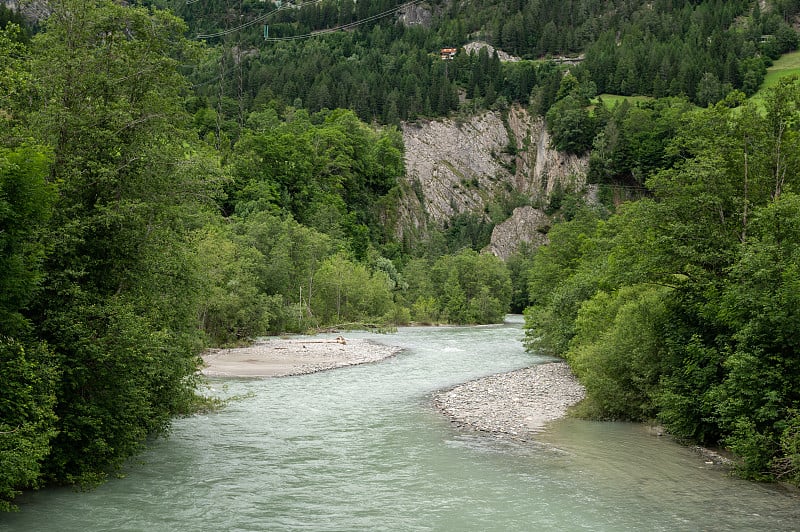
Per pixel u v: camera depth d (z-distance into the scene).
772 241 18.55
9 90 16.23
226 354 47.06
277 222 78.75
